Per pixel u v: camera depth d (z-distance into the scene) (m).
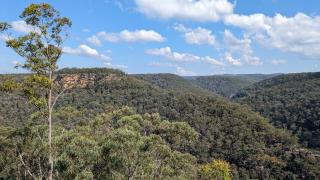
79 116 43.72
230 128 121.12
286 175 107.94
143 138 26.30
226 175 60.34
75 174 24.30
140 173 28.38
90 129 33.97
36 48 22.19
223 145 115.31
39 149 25.39
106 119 35.75
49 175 23.70
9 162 27.23
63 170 24.16
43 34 22.22
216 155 111.00
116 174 25.30
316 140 136.50
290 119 163.25
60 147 25.17
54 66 22.92
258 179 107.19
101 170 25.12
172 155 33.00
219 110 128.88
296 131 152.38
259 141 120.38
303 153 117.00
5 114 61.72
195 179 44.16
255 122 128.25
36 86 22.34
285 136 125.12
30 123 26.61
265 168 110.19
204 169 58.09
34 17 21.78
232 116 127.31
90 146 24.80
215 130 119.88
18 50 21.88
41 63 22.36
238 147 114.56
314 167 108.44
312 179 105.25
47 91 22.89
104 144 24.56
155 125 33.03
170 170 33.34
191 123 120.38
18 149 26.72
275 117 173.25
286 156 115.31
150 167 28.94
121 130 24.89
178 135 33.12
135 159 26.05
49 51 22.48
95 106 112.00
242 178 105.75
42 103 22.30
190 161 38.75
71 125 37.47
